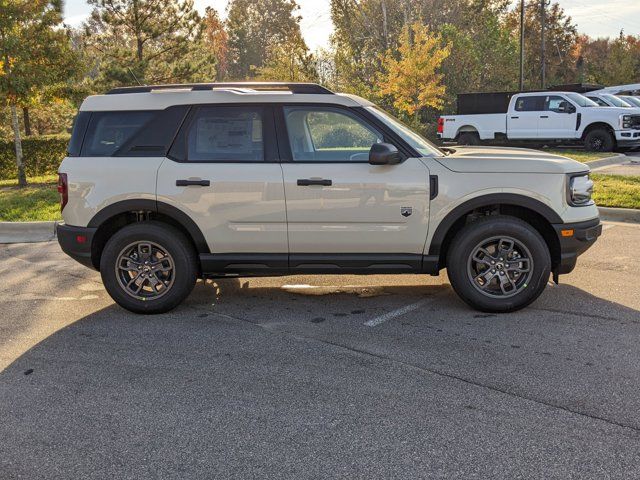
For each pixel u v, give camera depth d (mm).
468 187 5125
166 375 4191
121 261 5457
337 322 5219
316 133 5328
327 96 5348
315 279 6648
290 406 3686
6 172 18234
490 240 5195
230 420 3533
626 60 57469
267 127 5312
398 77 27516
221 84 5566
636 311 5246
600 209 9508
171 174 5309
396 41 37188
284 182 5203
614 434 3262
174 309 5684
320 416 3551
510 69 44031
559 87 24531
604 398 3676
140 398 3842
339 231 5234
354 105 5309
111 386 4031
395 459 3080
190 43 21375
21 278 6961
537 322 5047
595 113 19484
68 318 5496
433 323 5113
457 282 5262
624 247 7551
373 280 6551
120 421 3551
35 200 11688
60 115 33156
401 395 3793
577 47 71250
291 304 5773
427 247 5242
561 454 3082
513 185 5109
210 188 5266
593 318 5098
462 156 5379
